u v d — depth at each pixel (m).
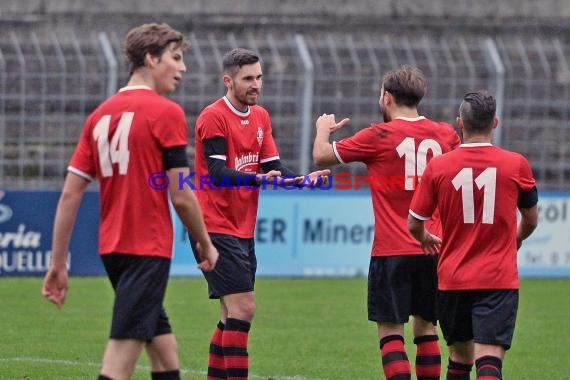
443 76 53.66
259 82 24.61
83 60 49.34
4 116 48.94
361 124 51.31
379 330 23.08
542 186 52.47
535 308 41.72
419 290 22.83
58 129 49.34
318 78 50.19
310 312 39.72
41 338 33.38
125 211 18.31
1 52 50.66
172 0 69.00
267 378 28.06
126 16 63.72
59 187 49.38
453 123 51.44
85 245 47.34
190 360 30.11
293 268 48.72
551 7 73.62
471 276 20.98
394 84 23.19
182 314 38.66
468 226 21.06
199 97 50.72
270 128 25.89
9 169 49.03
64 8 67.56
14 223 46.44
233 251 24.02
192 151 50.12
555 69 59.06
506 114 52.16
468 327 21.75
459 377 22.56
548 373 29.42
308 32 63.28
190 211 18.41
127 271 18.34
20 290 43.31
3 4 66.62
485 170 20.97
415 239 22.31
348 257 49.25
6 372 27.98
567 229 50.34
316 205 48.81
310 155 49.84
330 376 28.42
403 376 22.27
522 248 50.12
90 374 27.89
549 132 52.44
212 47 53.31
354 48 53.81
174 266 48.31
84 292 43.16
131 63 18.78
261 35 62.88
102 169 18.50
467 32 64.50
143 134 18.25
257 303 41.66
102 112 18.52
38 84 49.12
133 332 18.17
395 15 71.88
